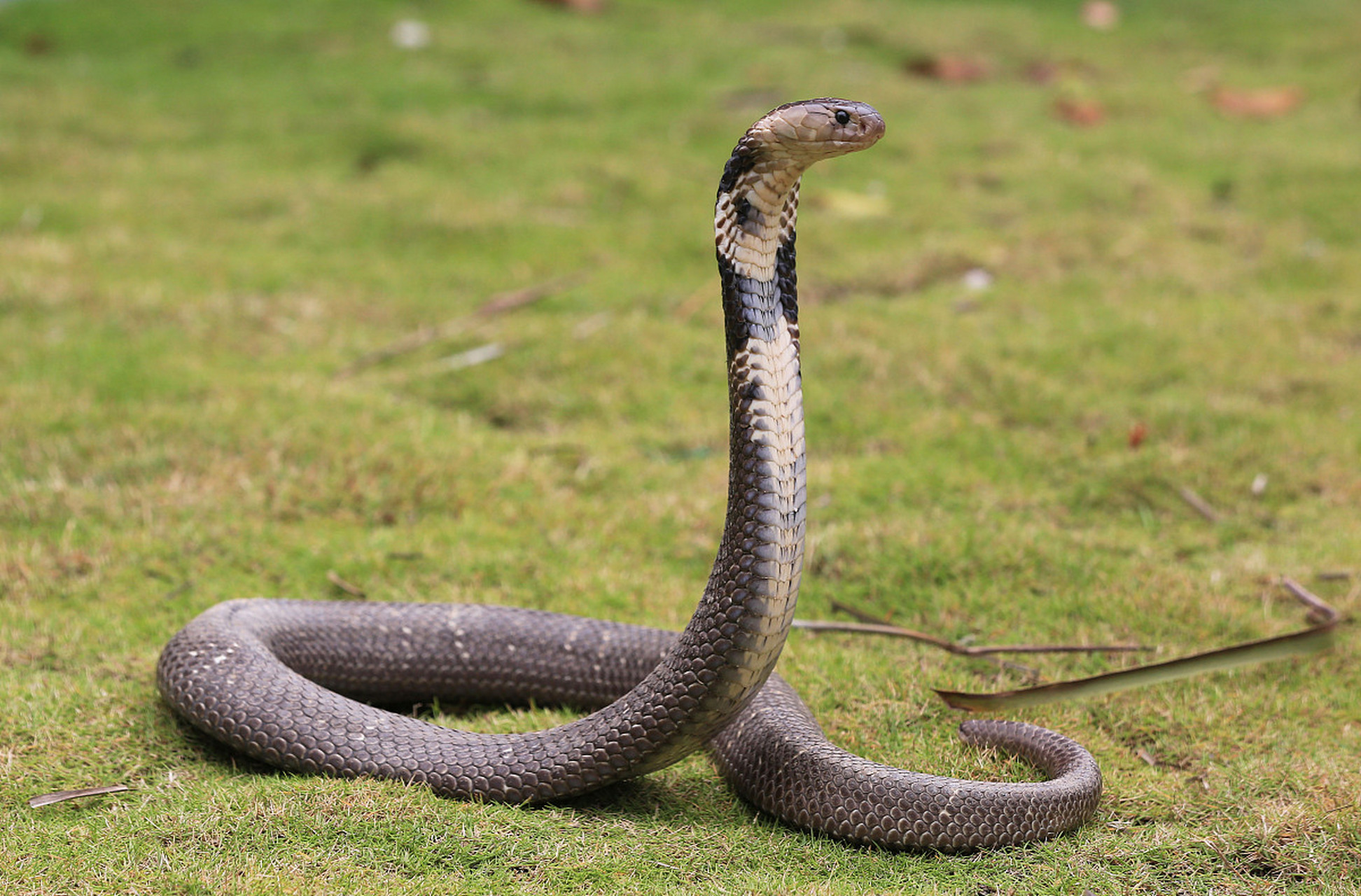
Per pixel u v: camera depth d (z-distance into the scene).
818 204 14.95
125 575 7.56
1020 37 23.47
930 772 5.72
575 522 8.55
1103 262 13.67
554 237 13.90
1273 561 8.09
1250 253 14.12
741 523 4.67
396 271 13.09
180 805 5.09
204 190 14.89
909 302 12.59
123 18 21.59
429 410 10.14
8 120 16.39
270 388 10.11
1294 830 5.18
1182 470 9.32
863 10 24.86
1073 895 4.78
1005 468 9.48
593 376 10.84
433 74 19.44
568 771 5.11
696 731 4.90
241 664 5.68
